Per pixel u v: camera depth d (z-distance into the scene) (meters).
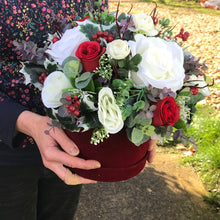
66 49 0.74
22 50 0.77
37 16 0.94
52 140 0.84
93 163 0.80
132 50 0.69
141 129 0.74
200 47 4.61
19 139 0.93
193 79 0.81
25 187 1.09
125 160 0.82
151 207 1.92
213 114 2.82
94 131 0.74
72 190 1.27
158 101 0.71
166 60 0.68
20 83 0.96
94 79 0.72
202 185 2.10
